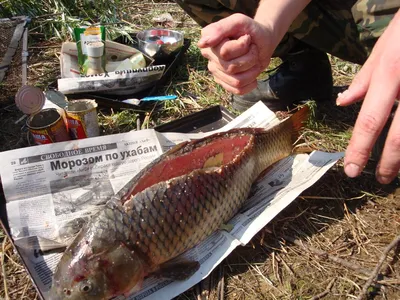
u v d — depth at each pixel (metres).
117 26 1.40
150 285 0.58
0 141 0.91
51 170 0.71
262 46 0.66
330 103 1.04
